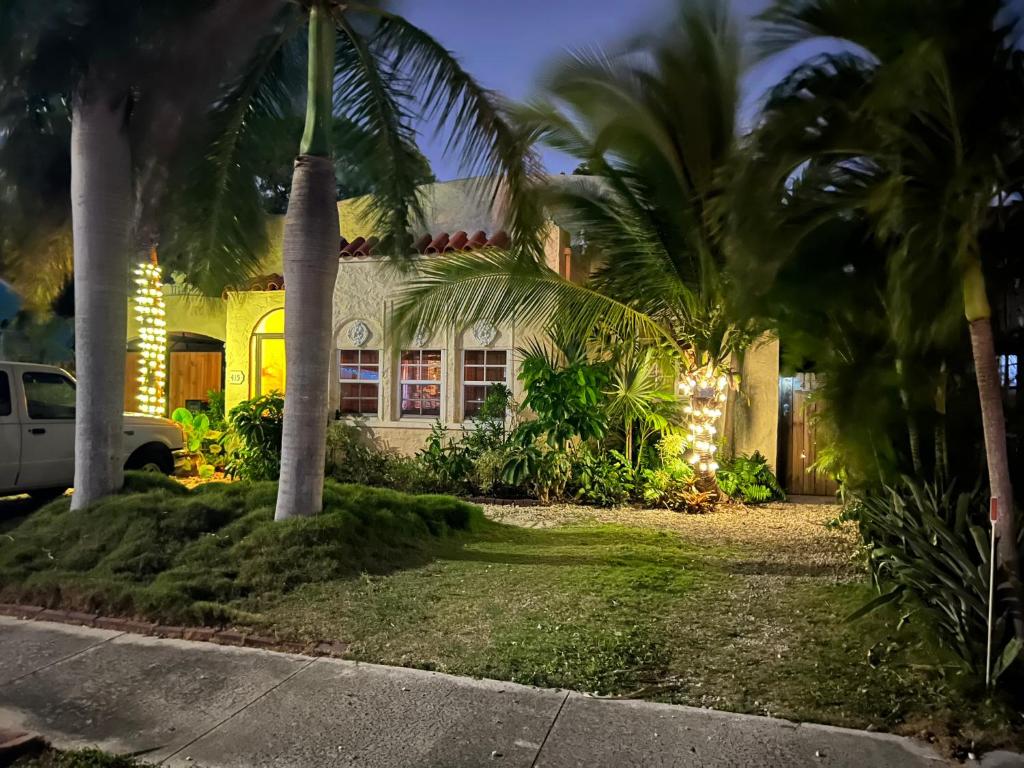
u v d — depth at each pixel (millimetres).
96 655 5492
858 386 6398
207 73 8102
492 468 11758
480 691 4812
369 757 4066
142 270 14523
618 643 5480
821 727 4332
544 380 11250
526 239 8469
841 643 5488
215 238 9938
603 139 9297
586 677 4969
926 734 4227
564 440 11375
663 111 9234
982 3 4730
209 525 7801
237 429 12625
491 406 12312
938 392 5914
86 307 8461
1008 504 4723
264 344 14656
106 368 8547
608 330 11133
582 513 10727
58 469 10414
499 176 8266
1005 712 4324
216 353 16094
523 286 10031
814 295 6328
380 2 7926
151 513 7816
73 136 8469
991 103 4754
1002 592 4641
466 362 13195
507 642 5535
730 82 9016
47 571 6980
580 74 9031
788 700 4645
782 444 12578
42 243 10742
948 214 4730
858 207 5395
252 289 14500
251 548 7168
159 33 7391
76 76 7531
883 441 6344
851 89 5359
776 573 7418
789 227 5438
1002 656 4430
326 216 7742
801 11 5340
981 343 4828
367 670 5141
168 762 4035
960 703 4477
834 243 6242
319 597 6512
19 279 11211
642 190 9812
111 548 7336
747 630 5777
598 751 4098
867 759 4004
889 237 5660
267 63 9039
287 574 6820
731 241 5656
